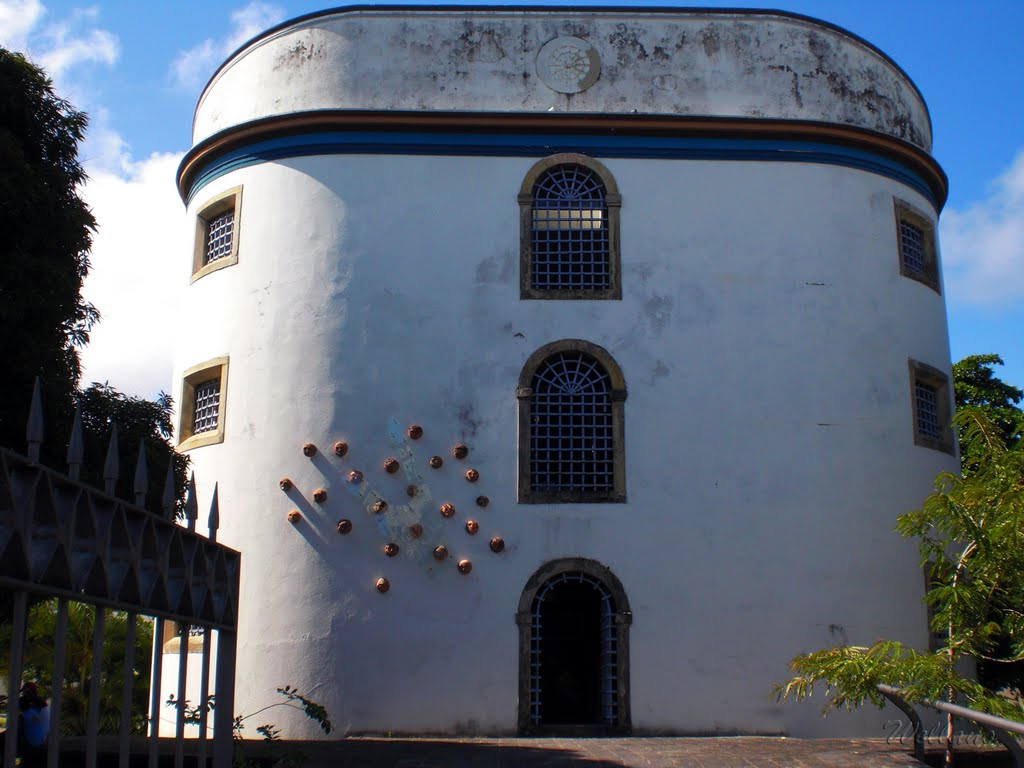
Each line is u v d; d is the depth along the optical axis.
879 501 14.68
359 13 15.72
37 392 4.95
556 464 14.40
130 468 11.25
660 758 11.62
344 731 13.47
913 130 16.94
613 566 13.91
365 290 14.76
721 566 14.03
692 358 14.65
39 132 11.09
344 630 13.77
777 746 12.52
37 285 10.34
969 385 22.64
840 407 14.81
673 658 13.70
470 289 14.74
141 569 5.84
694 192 15.22
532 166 15.16
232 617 7.52
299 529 14.13
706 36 15.80
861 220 15.64
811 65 15.91
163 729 14.91
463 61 15.53
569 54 15.60
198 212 16.28
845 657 10.77
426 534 13.98
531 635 13.70
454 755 11.90
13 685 4.59
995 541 10.56
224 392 15.02
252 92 15.95
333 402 14.44
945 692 10.33
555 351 14.55
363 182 15.12
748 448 14.44
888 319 15.46
